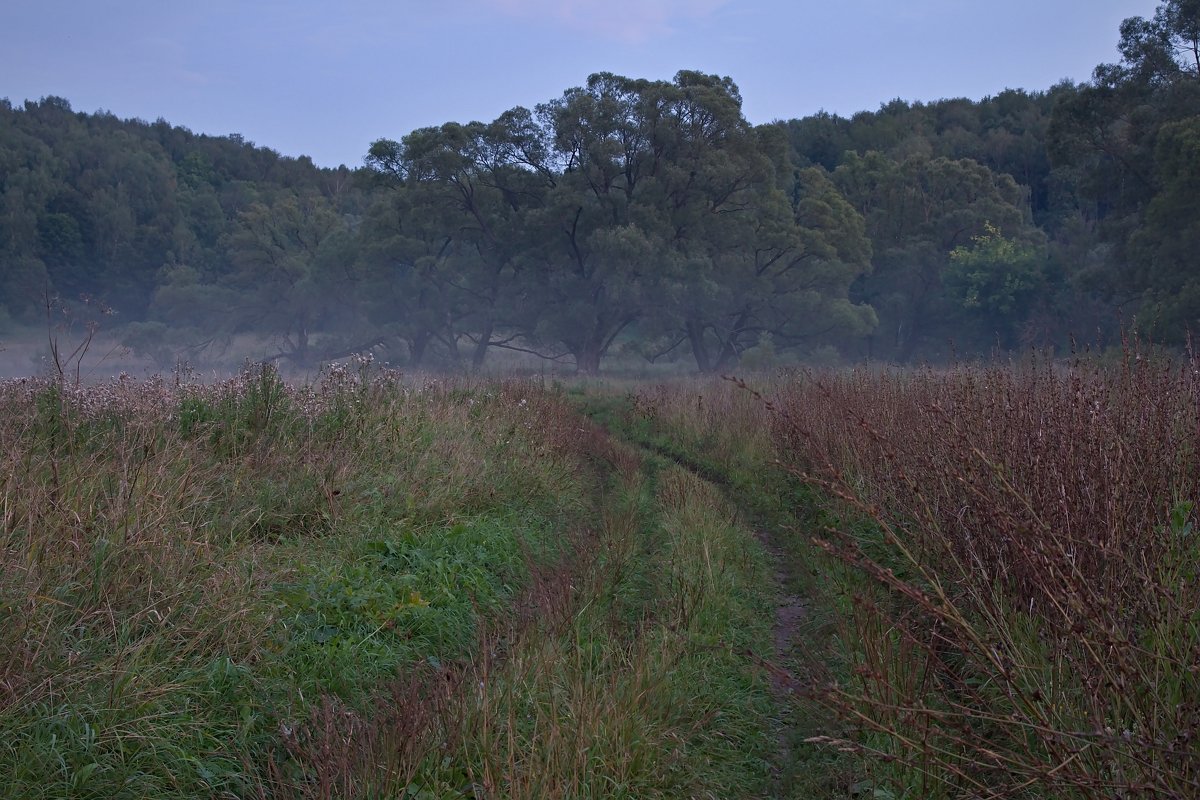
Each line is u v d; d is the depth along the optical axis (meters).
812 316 46.12
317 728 4.02
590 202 44.31
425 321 47.06
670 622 5.59
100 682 4.00
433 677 4.69
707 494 9.79
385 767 3.62
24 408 7.21
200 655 4.48
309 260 55.28
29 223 60.91
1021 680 3.70
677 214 45.34
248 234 55.19
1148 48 34.28
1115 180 36.41
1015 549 4.45
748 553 7.78
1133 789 2.84
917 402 7.78
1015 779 3.54
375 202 50.44
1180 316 27.86
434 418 10.16
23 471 5.33
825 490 8.73
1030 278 46.19
